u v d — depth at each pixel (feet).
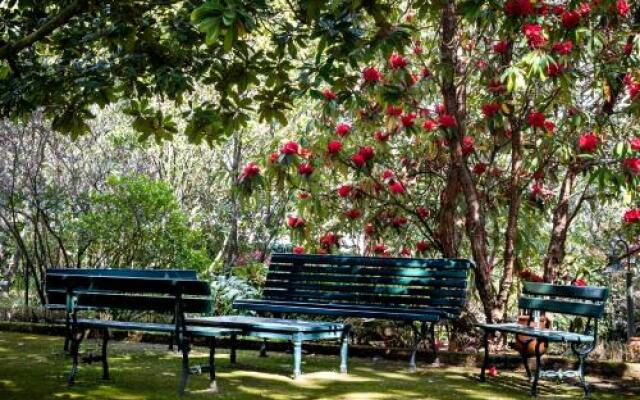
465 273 20.99
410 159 25.04
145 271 17.57
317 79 15.69
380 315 19.60
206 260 29.96
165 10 18.67
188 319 17.62
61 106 17.44
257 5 14.66
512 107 21.53
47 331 26.96
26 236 36.50
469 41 24.09
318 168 23.24
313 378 17.87
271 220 36.37
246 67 17.01
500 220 27.48
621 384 18.24
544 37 19.13
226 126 17.38
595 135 20.92
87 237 29.76
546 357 20.26
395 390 16.30
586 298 16.85
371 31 15.97
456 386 17.26
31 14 17.29
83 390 15.07
